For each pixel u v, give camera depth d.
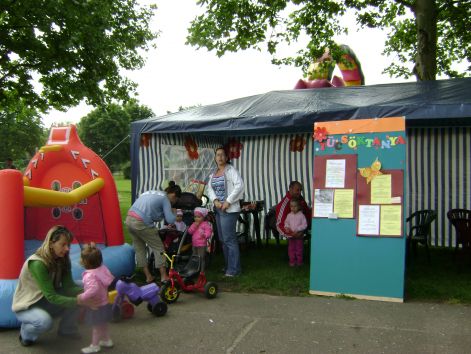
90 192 5.66
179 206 7.00
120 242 5.98
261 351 3.66
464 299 4.93
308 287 5.55
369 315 4.48
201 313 4.67
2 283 4.23
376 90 6.43
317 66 10.41
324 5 10.33
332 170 5.34
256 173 9.44
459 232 6.17
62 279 3.81
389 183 5.05
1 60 12.12
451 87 5.91
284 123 5.79
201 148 8.77
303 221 6.59
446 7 11.29
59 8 11.10
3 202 4.35
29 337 3.77
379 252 5.03
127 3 14.28
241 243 8.01
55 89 12.93
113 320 4.38
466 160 7.73
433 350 3.56
